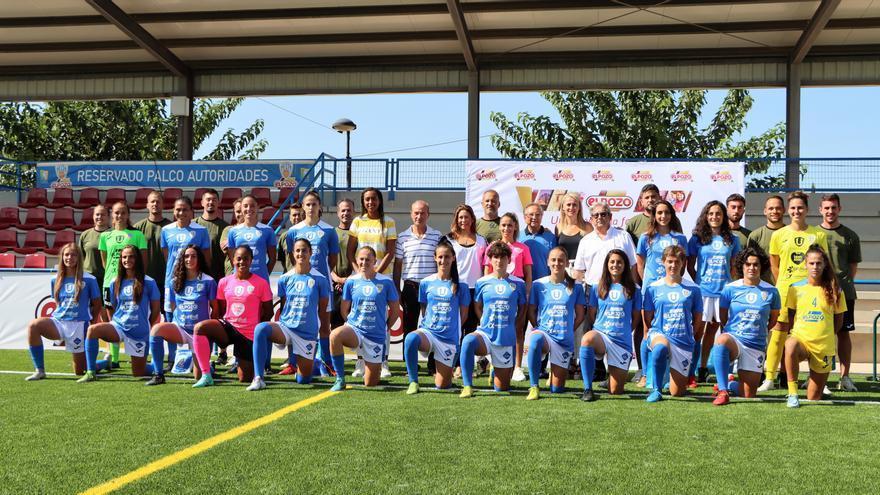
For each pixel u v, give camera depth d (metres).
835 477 3.71
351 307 6.66
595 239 7.14
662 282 6.32
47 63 17.02
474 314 7.16
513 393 6.32
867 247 12.41
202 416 5.17
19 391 6.30
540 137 22.66
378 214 7.55
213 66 16.66
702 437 4.58
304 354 6.74
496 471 3.79
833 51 14.94
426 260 7.48
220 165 15.31
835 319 6.20
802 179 14.55
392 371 7.79
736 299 6.19
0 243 15.23
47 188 16.08
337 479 3.63
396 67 16.30
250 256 6.91
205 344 6.71
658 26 14.66
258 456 4.06
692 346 6.21
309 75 16.56
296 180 15.05
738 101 22.94
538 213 7.43
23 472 3.75
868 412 5.46
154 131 28.05
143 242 7.80
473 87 15.89
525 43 15.37
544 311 6.40
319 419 5.07
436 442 4.41
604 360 7.00
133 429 4.74
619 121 22.70
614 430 4.77
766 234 7.12
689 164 11.30
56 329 7.14
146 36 15.12
